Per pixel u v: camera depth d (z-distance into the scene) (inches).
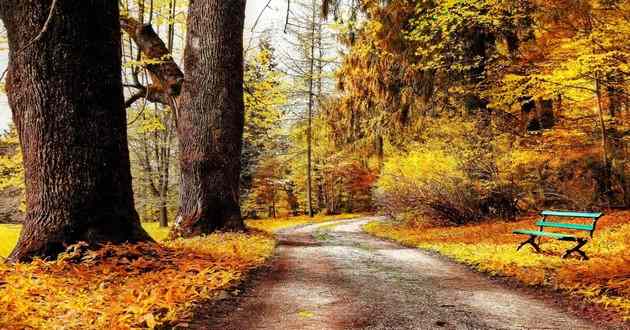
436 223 697.6
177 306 194.7
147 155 1114.7
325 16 692.7
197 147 525.0
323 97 1449.3
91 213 263.4
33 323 155.3
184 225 514.0
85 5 266.7
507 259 344.2
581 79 523.2
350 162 1488.7
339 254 438.0
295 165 1803.6
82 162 263.4
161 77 574.2
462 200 657.6
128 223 280.1
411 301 230.4
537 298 239.8
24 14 258.2
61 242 252.7
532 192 634.8
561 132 591.2
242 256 340.2
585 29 509.7
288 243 561.0
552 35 572.7
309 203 1594.5
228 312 203.8
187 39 541.3
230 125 532.7
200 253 311.3
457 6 567.8
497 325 187.0
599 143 597.9
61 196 257.8
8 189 1139.3
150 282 223.8
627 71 484.1
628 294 224.4
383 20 716.0
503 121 673.6
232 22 534.3
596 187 586.6
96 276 223.0
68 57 262.1
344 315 200.8
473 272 328.8
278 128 1565.0
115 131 279.1
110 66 278.4
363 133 984.9
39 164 258.8
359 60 808.3
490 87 662.5
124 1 614.9
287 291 252.4
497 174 620.1
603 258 310.5
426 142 733.9
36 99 259.0
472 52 682.8
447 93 739.4
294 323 187.2
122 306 180.4
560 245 398.0
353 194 1819.6
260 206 1839.3
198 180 523.5
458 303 227.1
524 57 633.0
